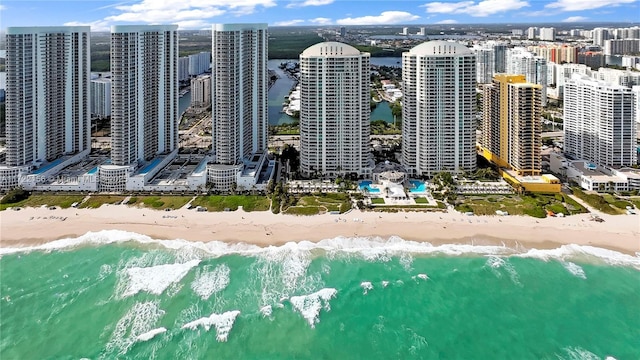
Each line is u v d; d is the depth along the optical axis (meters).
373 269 165.25
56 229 194.50
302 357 124.75
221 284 154.62
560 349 127.56
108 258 172.12
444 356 125.62
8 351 125.12
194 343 128.25
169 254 175.00
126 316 138.62
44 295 148.88
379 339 131.38
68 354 124.19
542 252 176.12
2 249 178.50
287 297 148.25
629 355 125.25
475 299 148.38
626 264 167.50
